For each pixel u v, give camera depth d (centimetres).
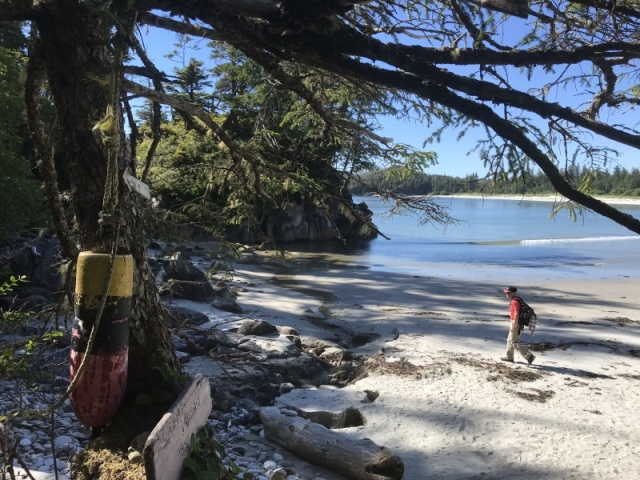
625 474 638
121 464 290
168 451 272
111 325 285
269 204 498
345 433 738
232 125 582
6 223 1034
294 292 2059
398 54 346
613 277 2706
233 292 1883
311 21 325
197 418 327
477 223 7119
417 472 639
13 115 1020
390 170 528
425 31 417
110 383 289
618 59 388
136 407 327
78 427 559
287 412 776
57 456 486
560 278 2653
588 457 677
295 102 546
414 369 1013
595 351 1218
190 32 390
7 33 392
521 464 657
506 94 349
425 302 1919
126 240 337
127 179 295
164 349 358
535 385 948
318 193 487
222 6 322
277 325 1447
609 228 6406
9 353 330
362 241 4588
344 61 355
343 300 1920
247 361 970
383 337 1362
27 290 1040
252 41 353
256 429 739
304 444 651
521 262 3312
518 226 6625
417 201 505
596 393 911
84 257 282
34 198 1091
